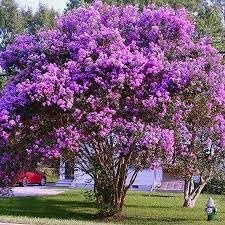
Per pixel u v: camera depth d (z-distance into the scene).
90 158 16.08
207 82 14.73
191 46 15.66
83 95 14.48
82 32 15.60
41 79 14.42
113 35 15.11
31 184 32.81
